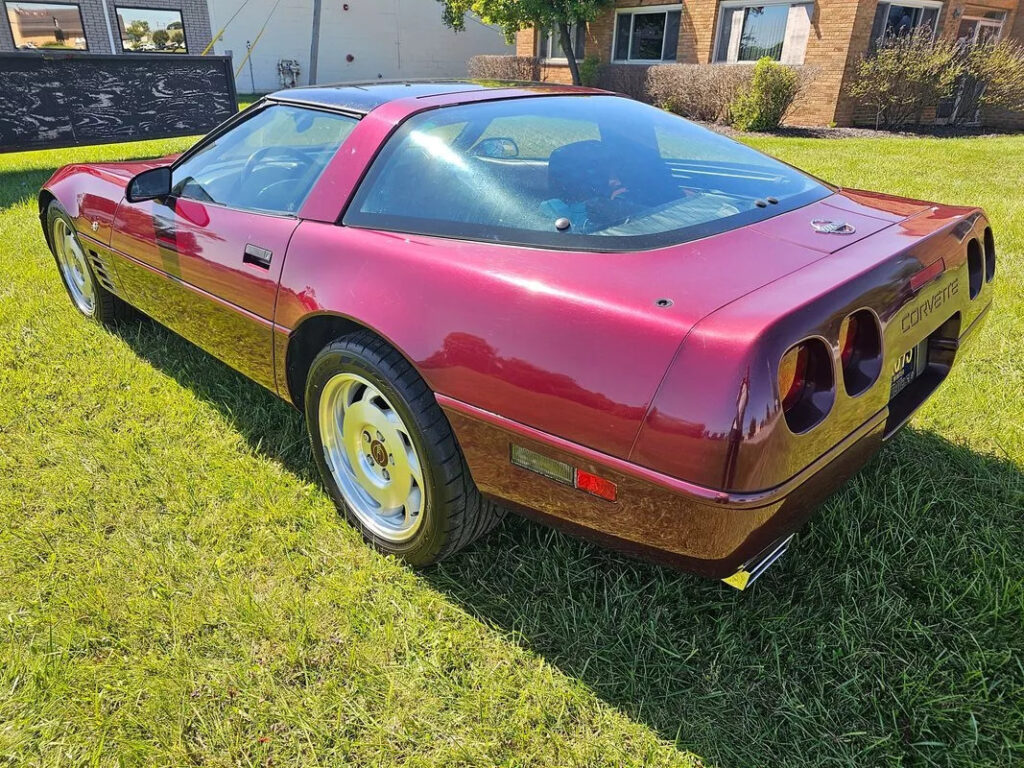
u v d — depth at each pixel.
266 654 1.98
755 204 2.17
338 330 2.38
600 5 17.34
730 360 1.47
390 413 2.19
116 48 19.12
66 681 1.88
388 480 2.31
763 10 15.12
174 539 2.39
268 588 2.21
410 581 2.22
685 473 1.53
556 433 1.72
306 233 2.36
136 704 1.84
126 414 3.13
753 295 1.62
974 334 2.38
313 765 1.70
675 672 1.94
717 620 2.06
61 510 2.54
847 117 14.65
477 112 2.43
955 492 2.60
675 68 15.91
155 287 3.17
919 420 3.03
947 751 1.72
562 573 2.26
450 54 26.75
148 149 11.77
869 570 2.24
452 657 1.97
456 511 2.07
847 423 1.69
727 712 1.83
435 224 2.11
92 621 2.06
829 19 14.01
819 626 2.04
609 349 1.63
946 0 14.59
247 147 2.84
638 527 1.69
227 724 1.78
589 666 1.95
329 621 2.08
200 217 2.82
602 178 2.17
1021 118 14.86
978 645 1.94
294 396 2.63
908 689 1.84
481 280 1.87
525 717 1.80
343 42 24.33
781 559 2.30
